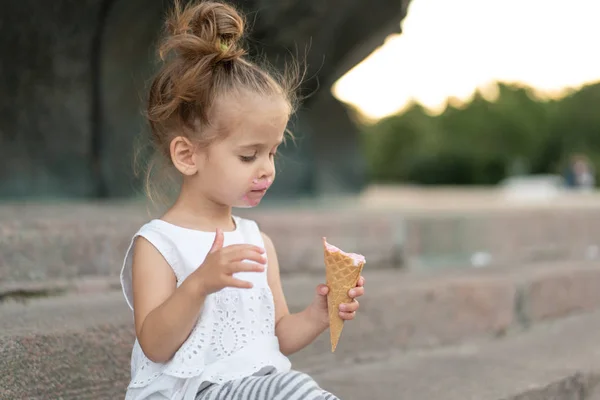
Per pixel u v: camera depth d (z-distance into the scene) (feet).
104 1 15.28
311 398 4.88
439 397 7.73
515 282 11.80
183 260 5.52
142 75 16.01
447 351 10.26
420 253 14.51
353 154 24.48
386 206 20.43
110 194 16.28
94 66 15.93
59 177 15.81
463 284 10.96
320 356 8.93
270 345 5.58
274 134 5.46
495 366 9.20
